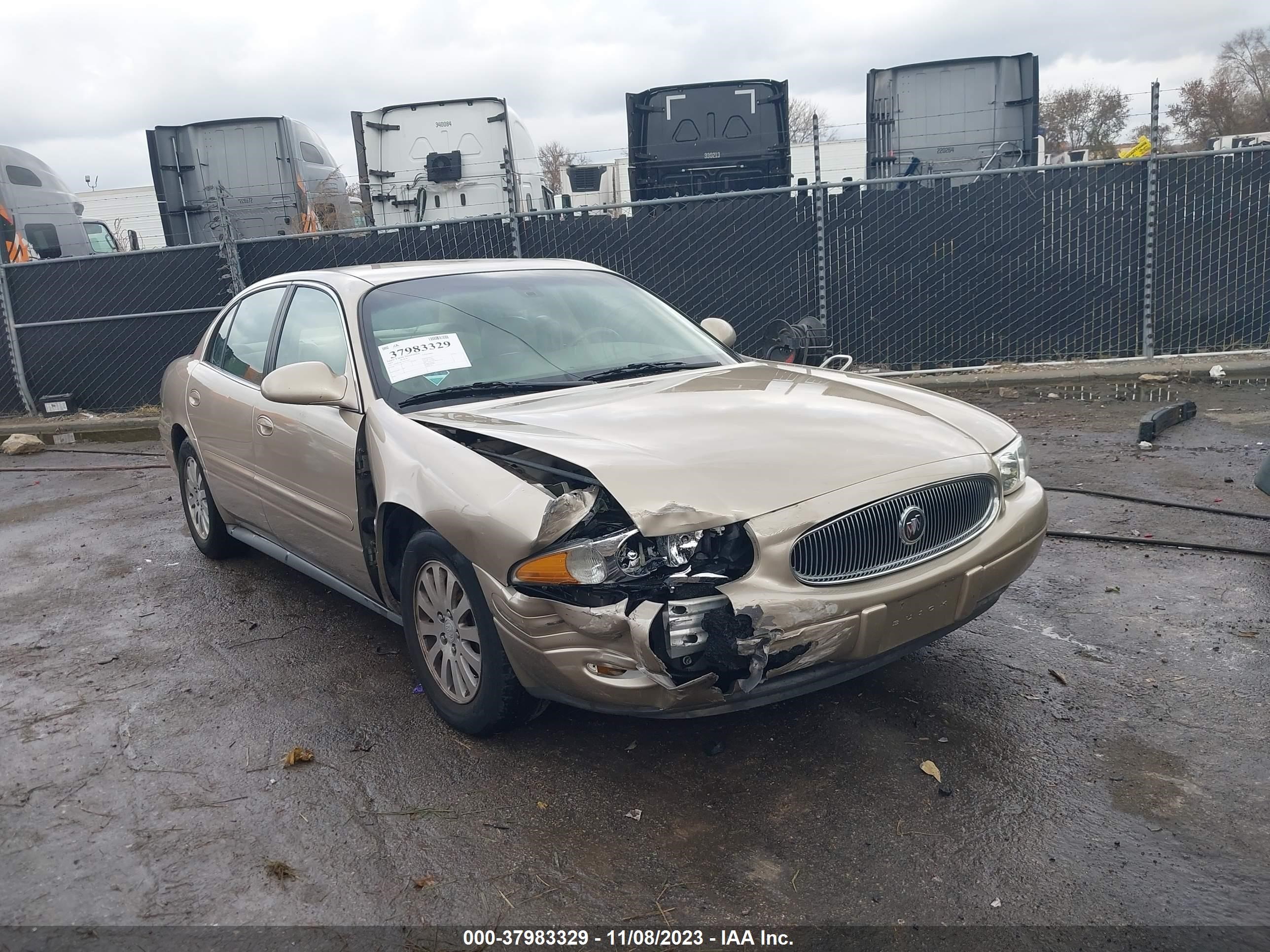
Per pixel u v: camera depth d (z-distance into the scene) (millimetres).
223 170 14172
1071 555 5078
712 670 2787
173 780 3348
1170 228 9805
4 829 3094
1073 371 9820
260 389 4652
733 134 12672
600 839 2900
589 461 2998
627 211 12305
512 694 3277
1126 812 2898
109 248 19984
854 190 10023
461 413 3627
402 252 10688
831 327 10352
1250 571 4699
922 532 3145
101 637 4750
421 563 3541
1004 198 9898
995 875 2654
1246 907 2475
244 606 5082
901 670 3902
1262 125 48531
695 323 4953
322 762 3418
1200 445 7113
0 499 8141
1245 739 3254
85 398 11484
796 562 2920
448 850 2879
